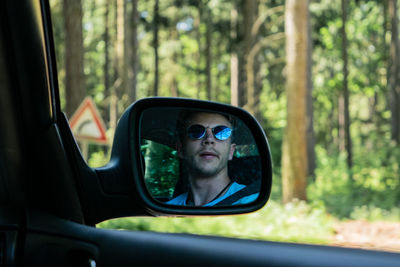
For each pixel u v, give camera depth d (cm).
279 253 104
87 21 4312
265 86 4019
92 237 144
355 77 3741
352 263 93
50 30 165
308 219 1111
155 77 3869
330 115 5178
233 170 170
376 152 2606
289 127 1550
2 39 150
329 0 3136
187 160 167
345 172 2173
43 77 158
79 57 1599
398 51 3234
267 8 3288
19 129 156
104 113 3894
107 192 163
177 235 128
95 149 2220
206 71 4053
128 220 809
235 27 3456
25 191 156
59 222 154
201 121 168
